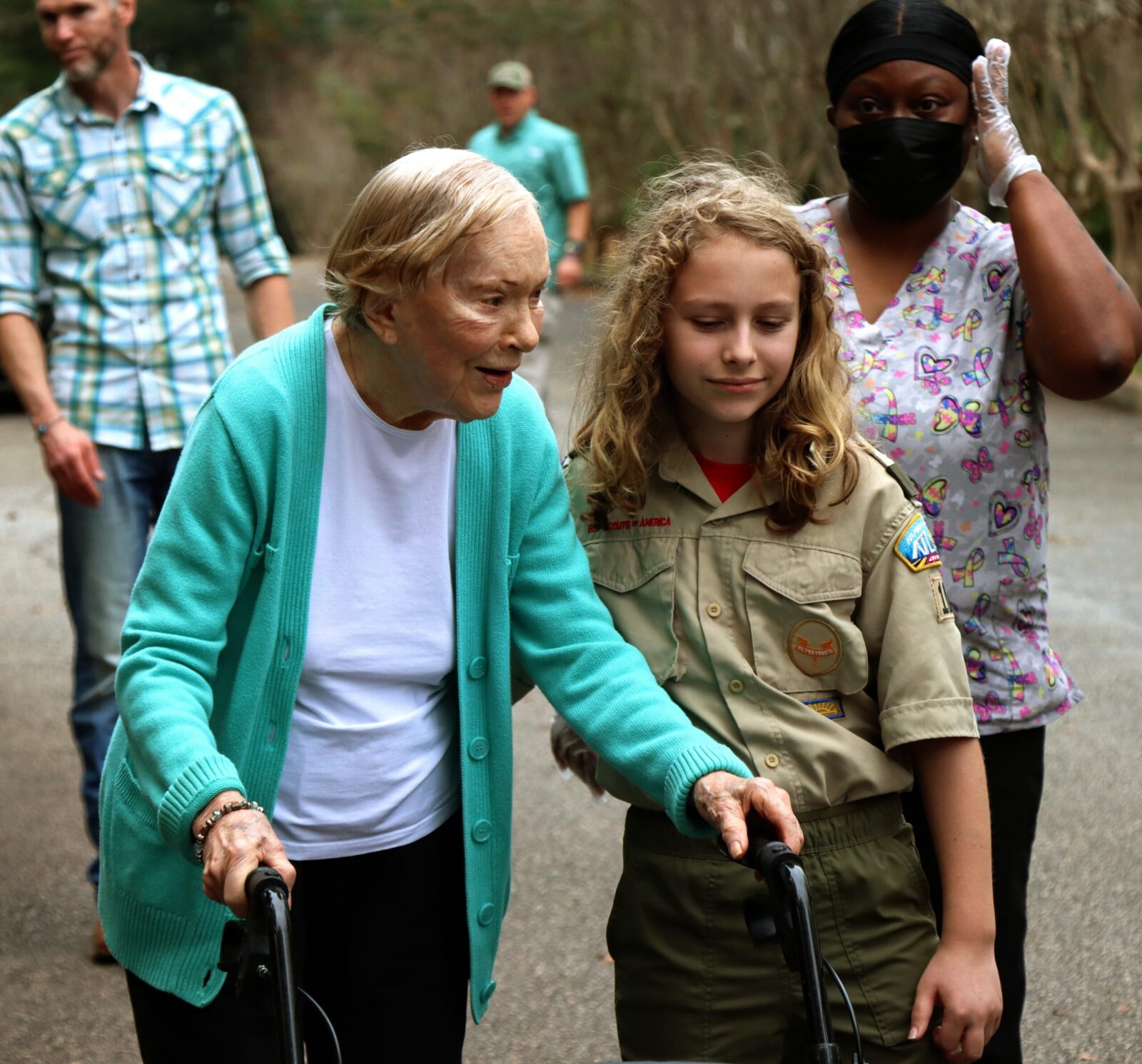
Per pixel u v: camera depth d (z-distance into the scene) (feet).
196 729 6.38
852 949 7.33
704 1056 7.41
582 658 7.20
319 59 127.44
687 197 7.43
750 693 7.46
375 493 6.91
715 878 7.38
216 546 6.69
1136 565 24.39
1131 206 44.60
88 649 12.75
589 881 13.89
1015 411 8.31
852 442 7.48
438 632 7.11
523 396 7.27
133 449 12.84
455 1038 7.59
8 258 12.90
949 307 8.42
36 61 98.12
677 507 7.68
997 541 8.29
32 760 17.25
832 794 7.38
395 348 6.47
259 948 5.46
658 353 7.55
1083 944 12.34
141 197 12.94
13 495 33.32
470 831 7.20
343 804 7.07
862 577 7.47
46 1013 11.51
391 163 6.46
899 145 8.24
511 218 6.23
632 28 77.10
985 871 7.24
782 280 7.19
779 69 62.28
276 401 6.72
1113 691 18.70
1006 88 8.32
